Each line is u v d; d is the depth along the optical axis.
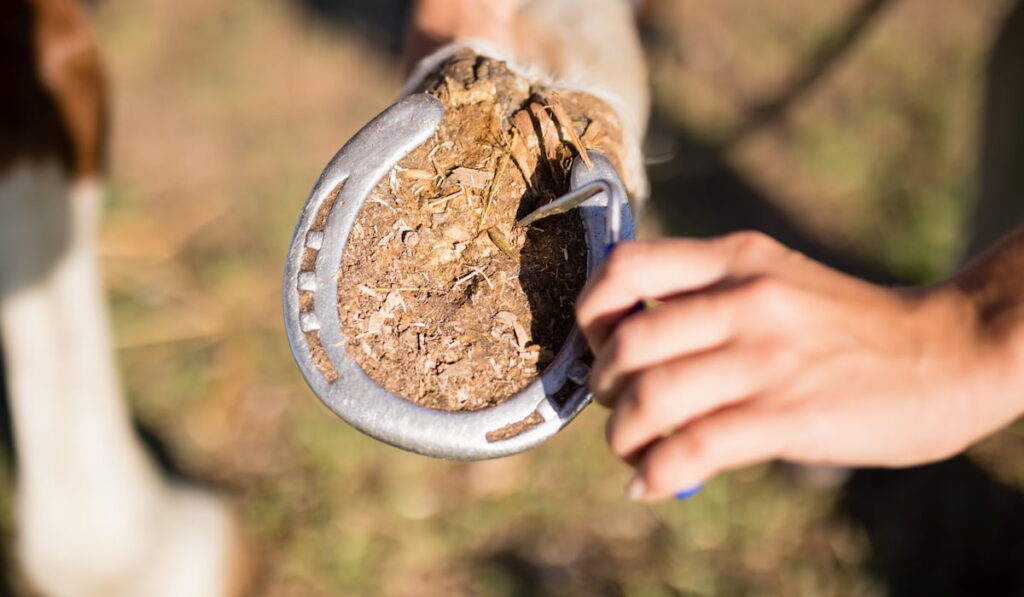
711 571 1.36
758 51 2.15
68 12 0.88
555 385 0.58
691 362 0.51
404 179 0.61
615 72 0.76
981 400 0.55
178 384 1.56
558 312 0.59
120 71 2.08
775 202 1.84
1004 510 1.40
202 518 1.25
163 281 1.70
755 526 1.40
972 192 1.33
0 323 0.99
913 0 2.27
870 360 0.53
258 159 1.90
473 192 0.61
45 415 1.04
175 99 2.03
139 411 1.51
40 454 1.05
